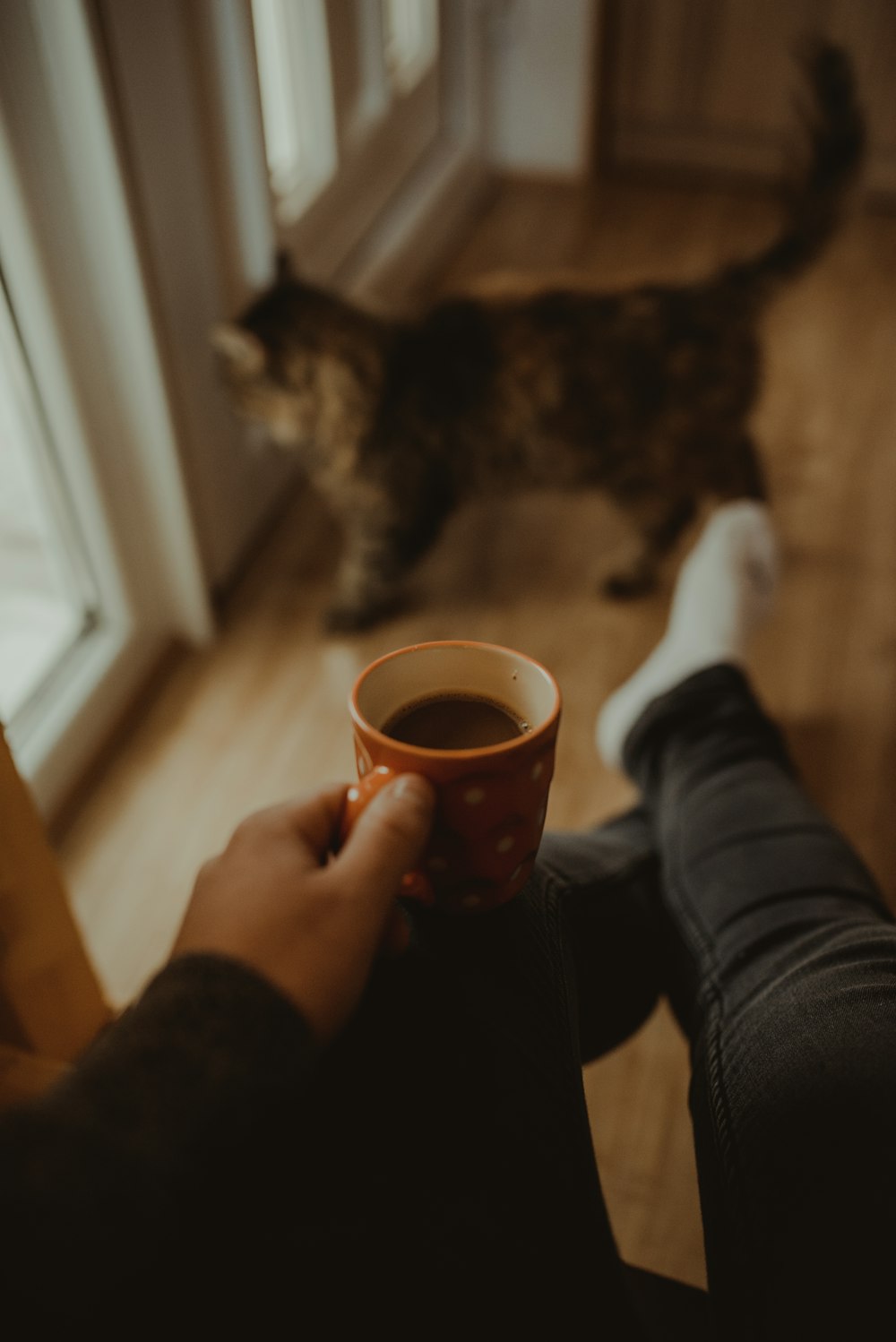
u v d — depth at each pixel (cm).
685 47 226
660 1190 88
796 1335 38
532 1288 37
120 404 116
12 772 66
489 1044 43
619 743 103
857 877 67
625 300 127
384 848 35
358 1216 37
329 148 165
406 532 134
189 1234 27
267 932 32
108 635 129
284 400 122
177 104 107
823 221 126
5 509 124
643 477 137
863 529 159
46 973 77
